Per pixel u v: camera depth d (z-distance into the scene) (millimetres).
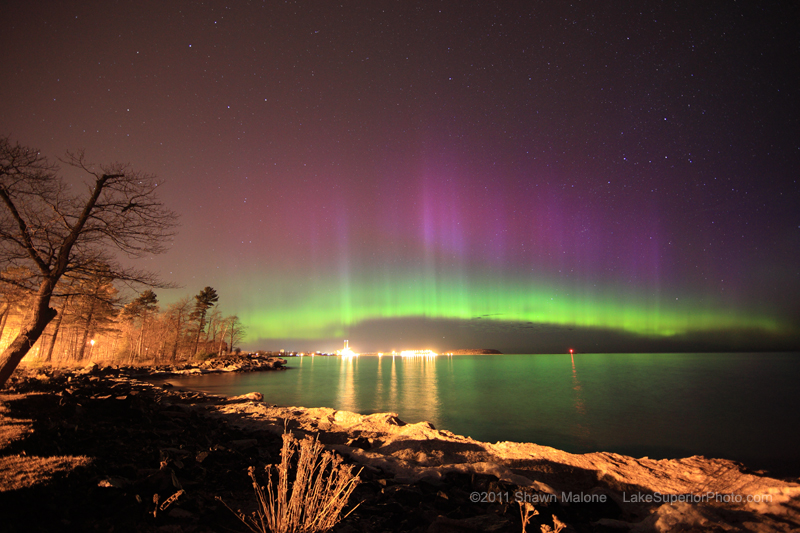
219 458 7855
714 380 62938
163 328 84125
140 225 14516
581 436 19828
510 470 8844
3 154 12234
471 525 5266
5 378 12539
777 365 120688
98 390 19953
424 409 28875
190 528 4582
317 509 4992
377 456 9906
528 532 5297
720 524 5426
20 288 12992
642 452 16859
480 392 42219
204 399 24984
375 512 5844
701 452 16797
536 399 36062
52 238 13508
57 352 57438
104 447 7523
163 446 8273
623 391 44688
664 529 5516
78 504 4711
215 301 92125
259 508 5434
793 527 5348
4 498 4477
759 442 18922
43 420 9117
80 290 14586
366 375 73375
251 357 110812
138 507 4836
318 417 17141
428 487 7355
